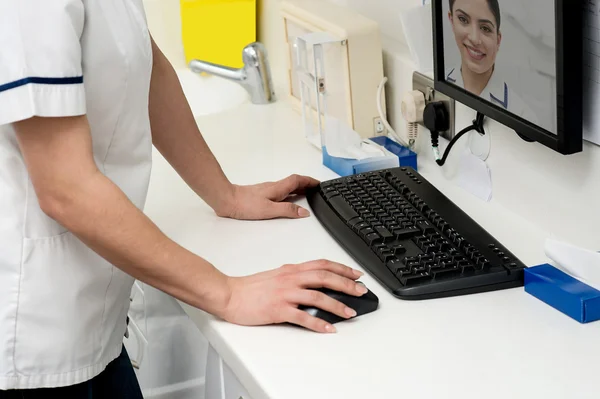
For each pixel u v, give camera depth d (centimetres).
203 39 220
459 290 110
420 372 94
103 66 106
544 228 127
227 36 221
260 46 196
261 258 125
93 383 124
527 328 102
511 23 115
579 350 97
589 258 107
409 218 127
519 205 132
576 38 105
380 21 176
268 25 217
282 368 97
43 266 107
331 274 108
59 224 107
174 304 133
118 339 123
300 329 105
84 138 100
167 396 148
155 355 152
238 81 199
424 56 150
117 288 117
